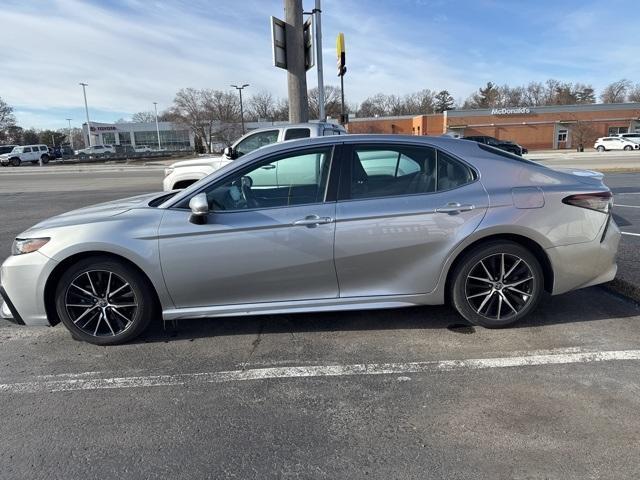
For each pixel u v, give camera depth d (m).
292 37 9.25
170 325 4.05
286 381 3.14
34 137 102.94
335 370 3.26
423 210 3.52
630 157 32.69
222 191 3.62
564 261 3.62
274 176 3.64
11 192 16.86
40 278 3.52
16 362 3.51
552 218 3.57
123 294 3.66
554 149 52.12
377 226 3.51
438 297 3.67
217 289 3.57
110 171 30.67
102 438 2.59
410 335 3.75
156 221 3.53
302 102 9.54
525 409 2.73
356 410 2.79
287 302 3.63
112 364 3.44
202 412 2.81
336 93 73.19
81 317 3.67
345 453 2.42
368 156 3.64
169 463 2.38
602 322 3.86
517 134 52.22
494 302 3.74
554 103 90.56
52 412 2.85
